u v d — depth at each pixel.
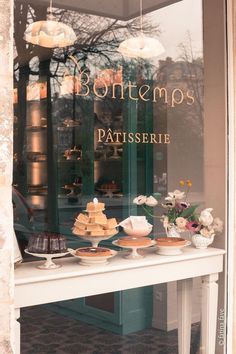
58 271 2.69
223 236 3.44
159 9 3.86
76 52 3.64
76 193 3.58
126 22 3.82
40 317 3.10
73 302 3.24
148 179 3.96
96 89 3.71
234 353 3.46
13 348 2.10
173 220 3.44
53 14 3.56
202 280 3.39
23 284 2.54
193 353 3.48
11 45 2.10
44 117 3.49
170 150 3.91
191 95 3.79
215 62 3.61
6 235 2.09
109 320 3.38
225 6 3.52
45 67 3.53
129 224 3.15
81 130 3.67
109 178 3.78
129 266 2.90
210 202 3.58
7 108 2.09
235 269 3.46
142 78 3.87
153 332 3.56
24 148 3.39
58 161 3.54
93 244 3.02
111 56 3.76
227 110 3.53
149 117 3.94
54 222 3.39
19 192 3.31
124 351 3.33
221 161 3.54
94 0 3.67
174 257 3.12
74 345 3.21
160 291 3.59
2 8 2.07
